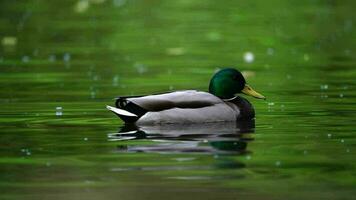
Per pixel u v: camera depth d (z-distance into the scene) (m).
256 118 14.95
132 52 24.34
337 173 10.84
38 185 10.34
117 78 20.03
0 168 11.23
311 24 29.75
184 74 20.70
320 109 15.74
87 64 22.22
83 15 32.66
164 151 12.18
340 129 13.79
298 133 13.50
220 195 9.84
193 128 13.98
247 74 20.59
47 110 15.79
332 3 35.84
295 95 17.48
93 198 9.75
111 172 10.95
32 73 20.75
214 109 14.52
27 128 14.06
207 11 33.88
